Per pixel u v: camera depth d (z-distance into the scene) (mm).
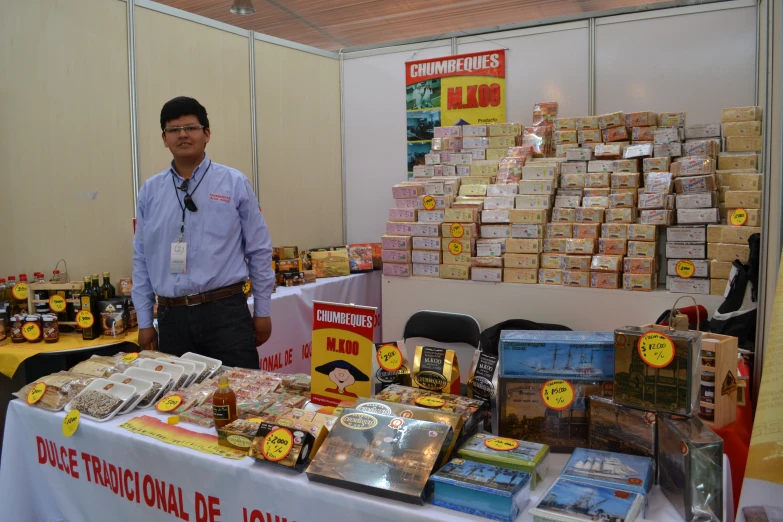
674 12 4121
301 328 3982
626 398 1385
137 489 1617
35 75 3098
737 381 2076
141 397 1813
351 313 1735
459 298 3969
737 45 3959
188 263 2418
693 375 1307
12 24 2992
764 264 2240
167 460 1537
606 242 3584
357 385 1728
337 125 5383
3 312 2818
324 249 4715
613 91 4355
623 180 3670
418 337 3477
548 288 3680
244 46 4379
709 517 1134
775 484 1396
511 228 3818
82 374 2027
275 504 1368
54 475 1830
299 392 1887
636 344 1367
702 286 3299
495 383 1663
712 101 4066
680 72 4137
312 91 5066
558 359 1487
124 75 3551
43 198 3162
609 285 3527
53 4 3164
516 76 4672
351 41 6008
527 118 4668
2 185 2975
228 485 1438
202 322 2434
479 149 4336
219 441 1536
